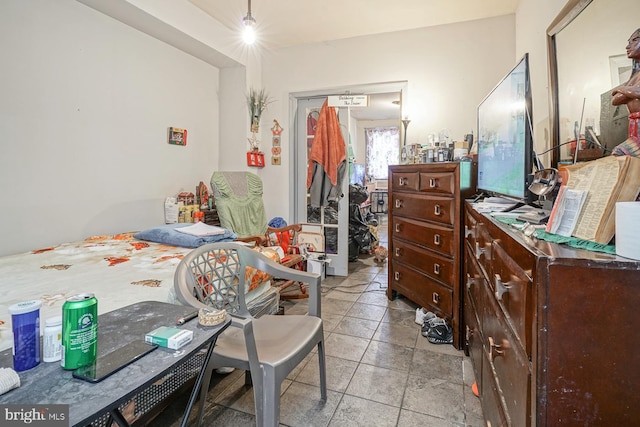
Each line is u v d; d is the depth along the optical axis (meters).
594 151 1.27
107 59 2.55
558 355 0.63
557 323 0.63
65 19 2.27
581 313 0.62
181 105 3.25
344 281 3.56
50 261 1.77
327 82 3.64
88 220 2.46
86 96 2.42
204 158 3.57
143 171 2.88
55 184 2.25
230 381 1.77
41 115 2.16
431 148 2.84
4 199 2.00
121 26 2.65
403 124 3.32
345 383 1.75
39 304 0.71
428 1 2.81
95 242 2.27
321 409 1.55
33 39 2.10
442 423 1.46
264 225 3.29
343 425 1.45
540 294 0.64
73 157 2.35
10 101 2.00
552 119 1.62
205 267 1.51
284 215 3.90
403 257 2.79
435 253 2.37
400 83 3.38
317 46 3.65
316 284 1.59
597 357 0.62
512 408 0.84
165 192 3.10
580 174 0.84
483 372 1.32
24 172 2.08
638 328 0.60
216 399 1.62
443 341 2.18
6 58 1.98
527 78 1.29
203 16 3.04
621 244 0.63
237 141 3.71
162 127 3.05
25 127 2.08
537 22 2.21
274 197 3.93
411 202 2.65
